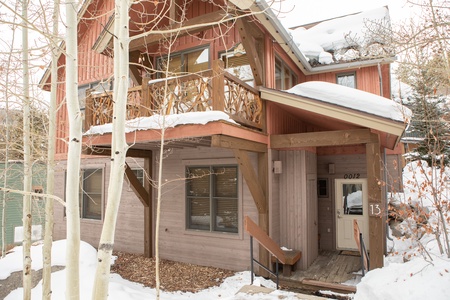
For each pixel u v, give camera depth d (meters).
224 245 6.86
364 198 8.24
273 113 7.09
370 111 5.42
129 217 8.50
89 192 9.58
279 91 6.20
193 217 7.39
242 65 7.45
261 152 6.51
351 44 9.80
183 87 6.08
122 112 2.53
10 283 6.01
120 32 2.59
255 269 6.47
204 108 5.50
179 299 5.22
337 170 8.58
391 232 8.51
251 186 5.89
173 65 8.30
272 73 7.44
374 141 5.62
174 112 5.95
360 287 4.67
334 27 11.30
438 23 4.92
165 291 5.62
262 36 6.99
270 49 7.39
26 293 4.12
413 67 6.94
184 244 7.36
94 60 10.12
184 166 7.47
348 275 6.15
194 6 7.81
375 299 4.20
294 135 6.52
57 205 10.27
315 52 10.26
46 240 3.92
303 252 6.69
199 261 7.14
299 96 5.94
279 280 6.04
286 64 8.81
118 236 8.65
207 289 5.71
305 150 6.93
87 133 6.19
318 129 9.31
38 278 6.05
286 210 6.95
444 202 5.21
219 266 6.89
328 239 8.54
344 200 8.48
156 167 7.94
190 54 8.15
